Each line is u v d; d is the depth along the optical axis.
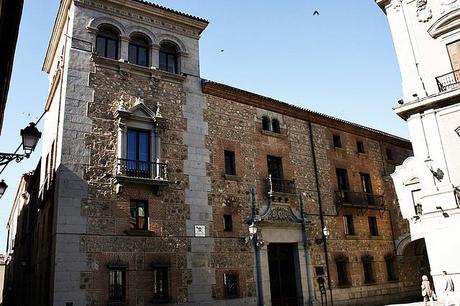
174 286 17.44
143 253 17.05
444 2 19.06
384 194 29.19
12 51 10.59
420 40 19.59
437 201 17.28
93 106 17.67
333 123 27.81
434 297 22.28
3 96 12.29
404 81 19.58
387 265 27.30
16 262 32.03
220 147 21.28
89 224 16.11
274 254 21.92
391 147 31.84
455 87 17.62
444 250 16.61
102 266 15.91
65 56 18.52
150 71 19.70
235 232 20.36
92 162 16.94
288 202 23.09
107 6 19.44
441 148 17.83
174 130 19.77
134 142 18.38
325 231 23.30
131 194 17.45
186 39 21.80
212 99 21.84
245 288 19.72
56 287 14.75
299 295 21.81
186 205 19.02
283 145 24.36
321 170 25.80
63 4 19.55
